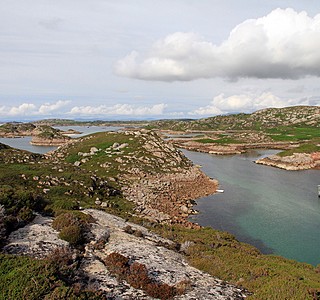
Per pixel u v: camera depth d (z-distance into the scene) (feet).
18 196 65.46
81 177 157.28
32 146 556.92
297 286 45.24
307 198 200.54
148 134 323.57
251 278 51.31
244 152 468.34
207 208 175.42
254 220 155.94
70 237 51.67
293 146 510.17
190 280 47.75
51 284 33.60
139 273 44.47
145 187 193.88
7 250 43.91
